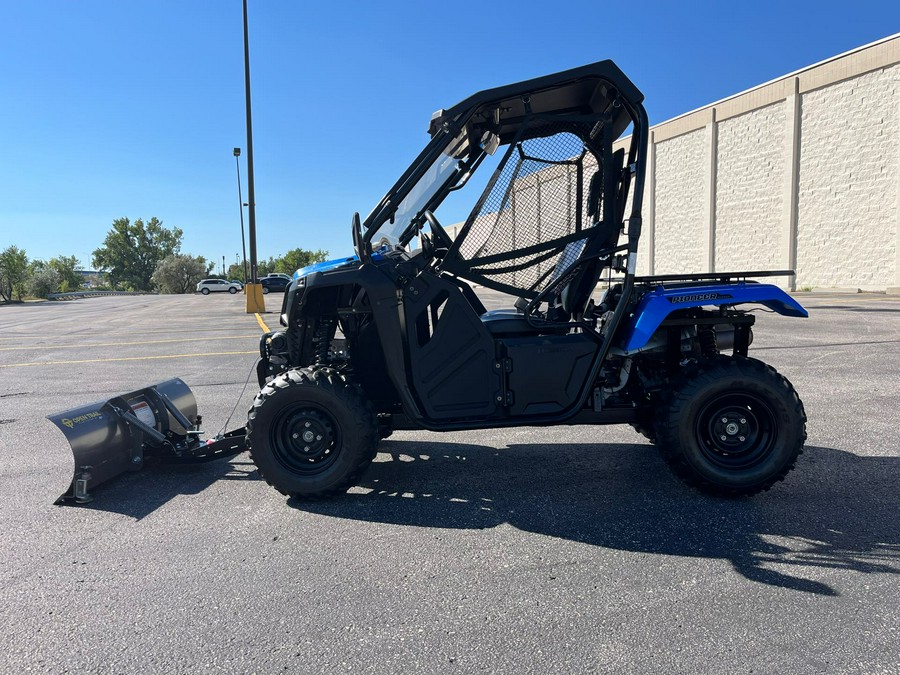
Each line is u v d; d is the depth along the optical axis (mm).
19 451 4707
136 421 3883
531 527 3176
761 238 23703
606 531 3105
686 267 27609
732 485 3406
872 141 19688
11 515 3441
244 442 4027
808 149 21766
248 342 11836
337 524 3266
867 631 2197
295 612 2398
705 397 3400
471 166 4086
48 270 49000
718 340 3891
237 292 52688
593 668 2023
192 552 2949
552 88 3463
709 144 25688
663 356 3906
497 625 2285
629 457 4316
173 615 2391
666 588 2531
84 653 2152
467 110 3465
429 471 4098
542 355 3547
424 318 3646
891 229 19344
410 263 3561
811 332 10680
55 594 2564
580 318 3902
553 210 3797
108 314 23031
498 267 3717
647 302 3533
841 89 20484
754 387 3383
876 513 3256
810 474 3863
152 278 84625
